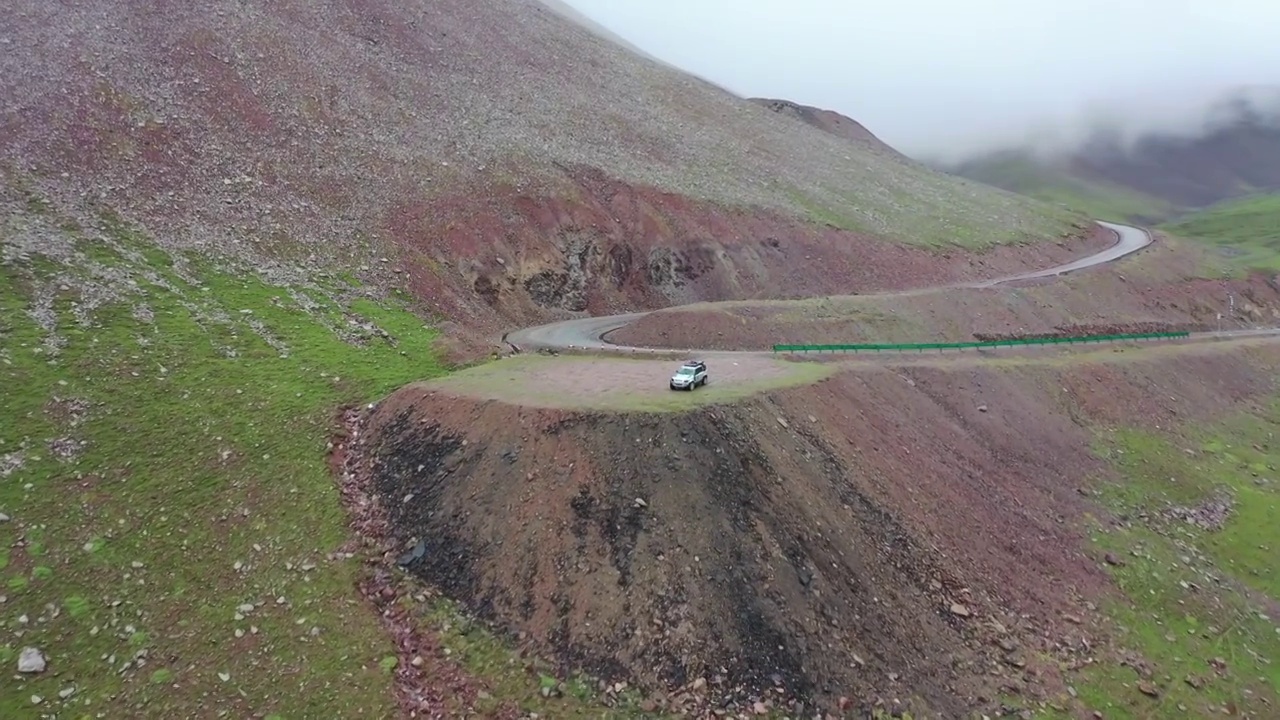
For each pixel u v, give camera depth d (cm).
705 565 2386
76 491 2478
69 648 2048
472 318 4972
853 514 2800
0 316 3052
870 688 2244
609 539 2442
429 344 4097
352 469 2941
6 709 1877
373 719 2047
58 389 2817
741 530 2489
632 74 11862
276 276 4234
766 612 2317
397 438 3031
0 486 2397
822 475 2884
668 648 2220
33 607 2111
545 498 2569
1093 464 4191
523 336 4909
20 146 4234
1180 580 3278
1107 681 2561
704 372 3316
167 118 5128
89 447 2644
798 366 3856
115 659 2056
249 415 3047
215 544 2469
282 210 4881
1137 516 3797
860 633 2381
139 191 4391
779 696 2162
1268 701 2650
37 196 3922
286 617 2286
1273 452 5003
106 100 4959
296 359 3522
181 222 4312
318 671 2147
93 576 2247
